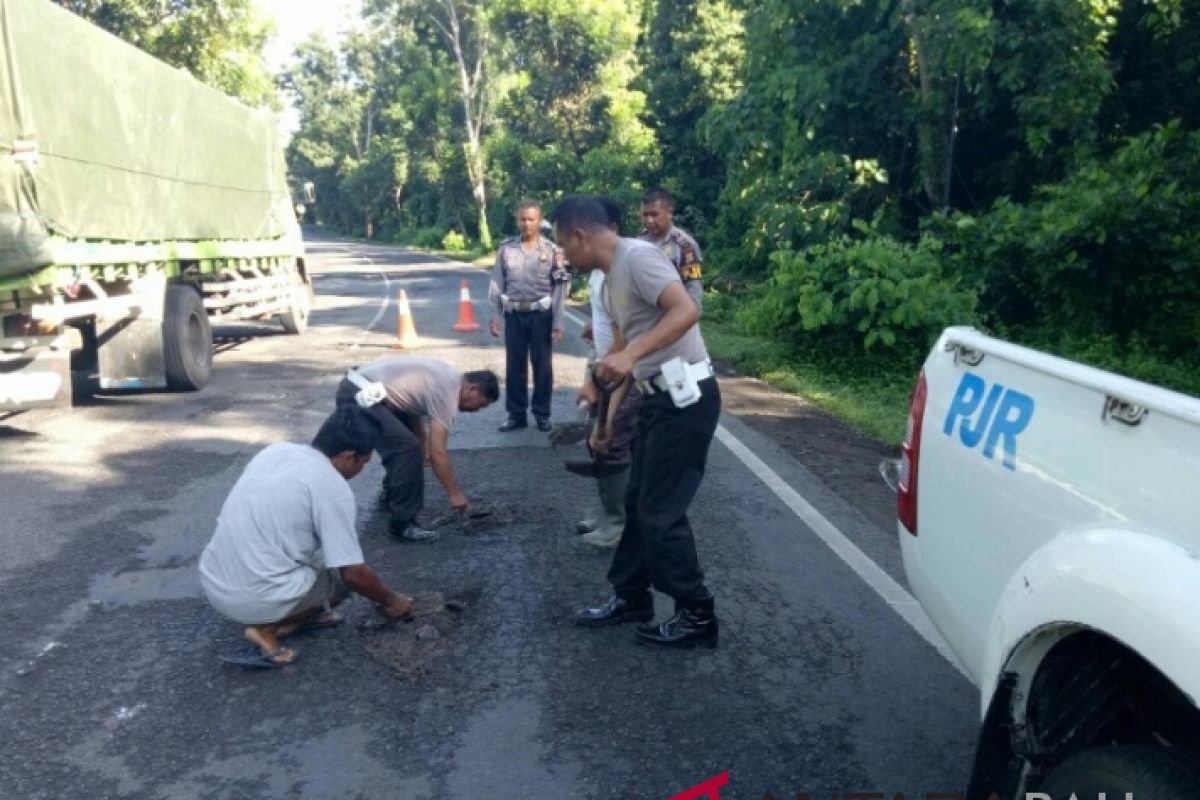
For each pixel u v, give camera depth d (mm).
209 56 21391
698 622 3998
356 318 16797
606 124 32000
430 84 46125
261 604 3746
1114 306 10141
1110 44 13031
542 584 4703
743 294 16219
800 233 14992
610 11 31094
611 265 3793
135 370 9039
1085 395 2143
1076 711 2139
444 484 5195
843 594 4598
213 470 6805
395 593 4113
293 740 3357
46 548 5258
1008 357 2439
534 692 3676
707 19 24375
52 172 7254
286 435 7859
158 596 4605
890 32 13742
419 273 29703
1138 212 9328
